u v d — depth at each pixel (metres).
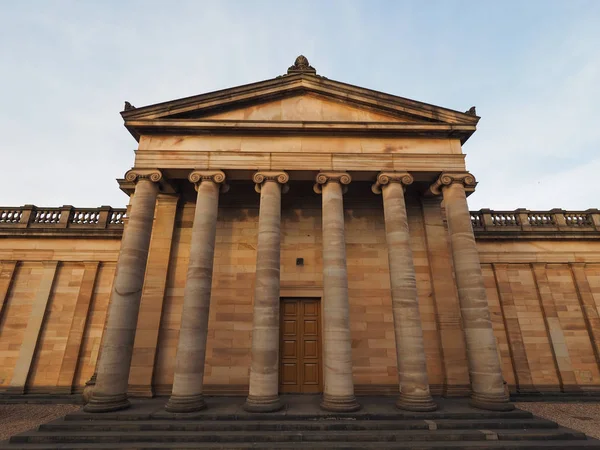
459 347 18.08
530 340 24.23
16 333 24.67
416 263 20.08
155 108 17.69
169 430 12.20
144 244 16.17
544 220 27.22
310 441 11.67
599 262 25.81
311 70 20.69
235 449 10.98
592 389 23.14
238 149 17.61
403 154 17.78
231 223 20.98
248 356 18.55
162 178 17.47
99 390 13.72
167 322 18.59
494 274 25.48
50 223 27.05
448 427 12.47
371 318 19.39
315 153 17.56
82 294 25.36
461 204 17.02
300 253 20.42
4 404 21.02
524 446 11.14
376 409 14.12
